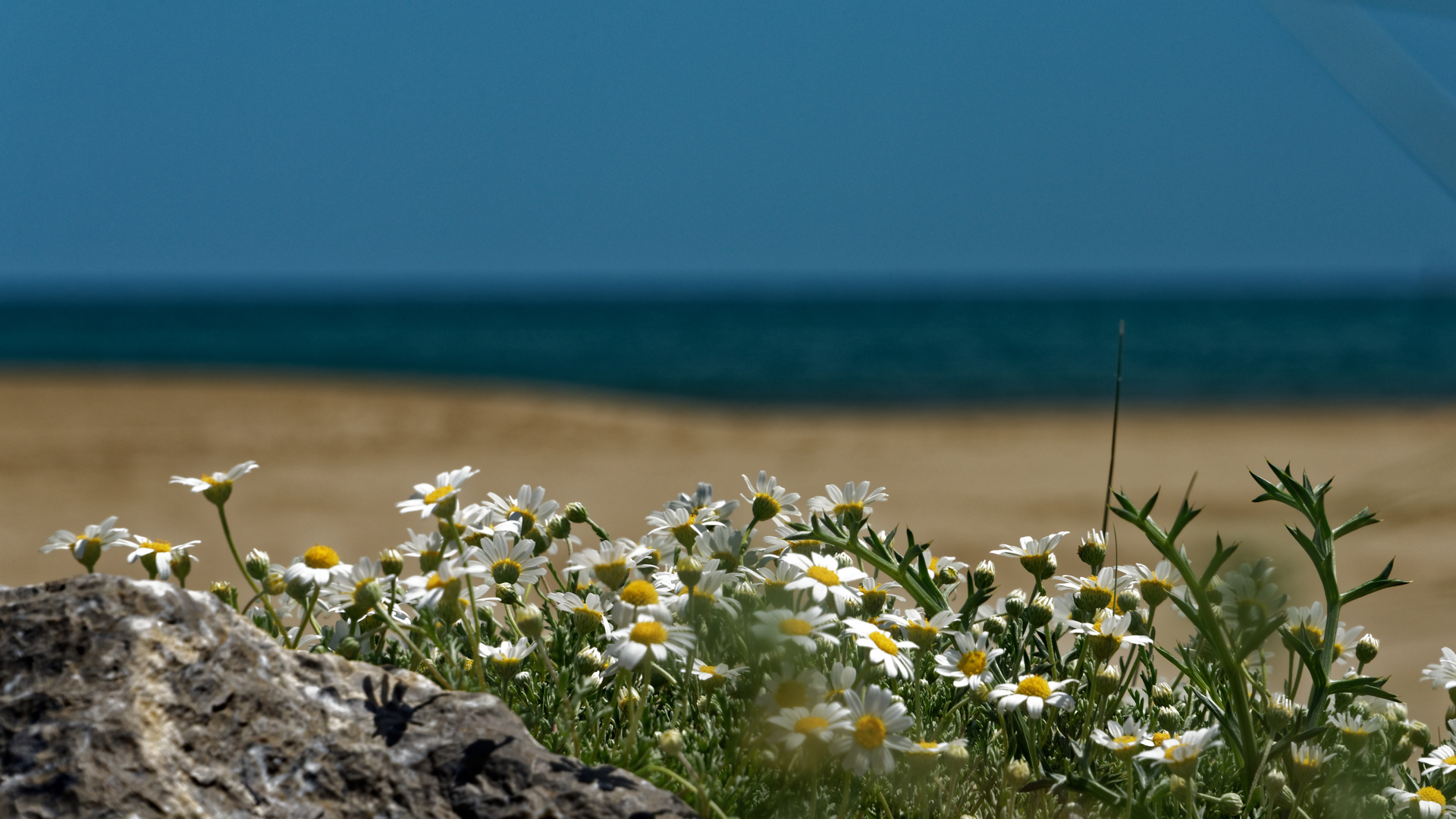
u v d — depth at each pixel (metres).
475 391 26.72
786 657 1.84
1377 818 1.81
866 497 2.42
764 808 1.75
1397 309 95.19
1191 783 1.71
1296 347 48.12
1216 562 1.63
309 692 1.65
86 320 98.69
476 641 1.90
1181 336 58.31
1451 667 2.07
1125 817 1.70
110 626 1.58
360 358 46.81
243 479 12.34
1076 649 2.28
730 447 16.14
